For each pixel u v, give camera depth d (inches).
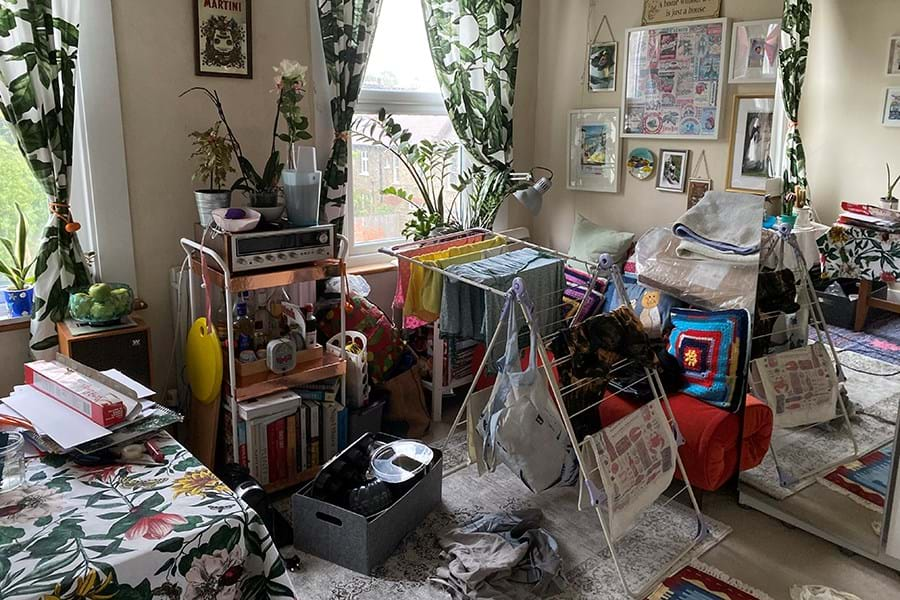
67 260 99.2
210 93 111.7
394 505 91.0
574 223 157.6
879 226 90.4
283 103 104.3
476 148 146.1
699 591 86.2
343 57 120.0
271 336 106.0
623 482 86.0
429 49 137.3
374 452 101.0
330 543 89.9
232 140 106.6
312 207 101.5
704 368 104.4
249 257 94.8
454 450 121.0
